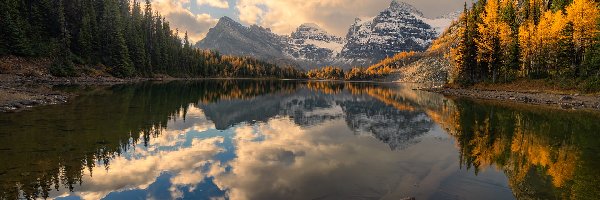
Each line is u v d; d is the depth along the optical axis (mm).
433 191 13945
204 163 17797
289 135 26844
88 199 12609
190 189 13820
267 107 49812
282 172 16391
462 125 33125
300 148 21984
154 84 98000
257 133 27406
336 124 33875
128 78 114188
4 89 44906
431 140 25656
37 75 82688
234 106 49156
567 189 14461
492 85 82438
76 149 19750
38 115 30750
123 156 18656
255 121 34656
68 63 93875
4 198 12391
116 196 12953
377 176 15969
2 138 21609
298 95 79500
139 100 48750
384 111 46906
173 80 136125
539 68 78375
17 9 97938
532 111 43469
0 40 84188
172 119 33031
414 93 90000
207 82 134625
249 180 15055
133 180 14805
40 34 102875
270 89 103812
